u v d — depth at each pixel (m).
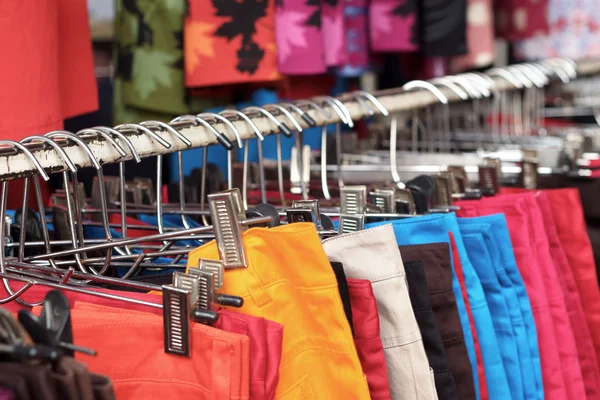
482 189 1.18
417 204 1.03
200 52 1.46
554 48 2.36
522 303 1.01
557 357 1.07
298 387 0.68
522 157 1.37
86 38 1.29
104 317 0.66
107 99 1.74
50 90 1.07
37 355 0.45
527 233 1.06
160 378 0.65
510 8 2.38
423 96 1.28
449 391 0.83
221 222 0.67
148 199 1.13
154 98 1.45
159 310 0.68
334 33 1.64
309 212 0.81
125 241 0.77
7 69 1.01
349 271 0.77
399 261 0.78
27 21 1.02
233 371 0.61
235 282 0.68
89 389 0.48
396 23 1.77
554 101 2.42
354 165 1.54
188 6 1.44
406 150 1.80
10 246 0.85
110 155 0.77
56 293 0.54
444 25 1.79
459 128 1.96
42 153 0.70
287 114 0.99
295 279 0.69
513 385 1.00
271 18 1.50
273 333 0.63
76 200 0.81
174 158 1.74
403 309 0.77
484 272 0.98
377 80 2.23
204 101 1.61
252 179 1.32
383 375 0.75
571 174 1.40
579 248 1.22
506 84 1.58
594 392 1.19
